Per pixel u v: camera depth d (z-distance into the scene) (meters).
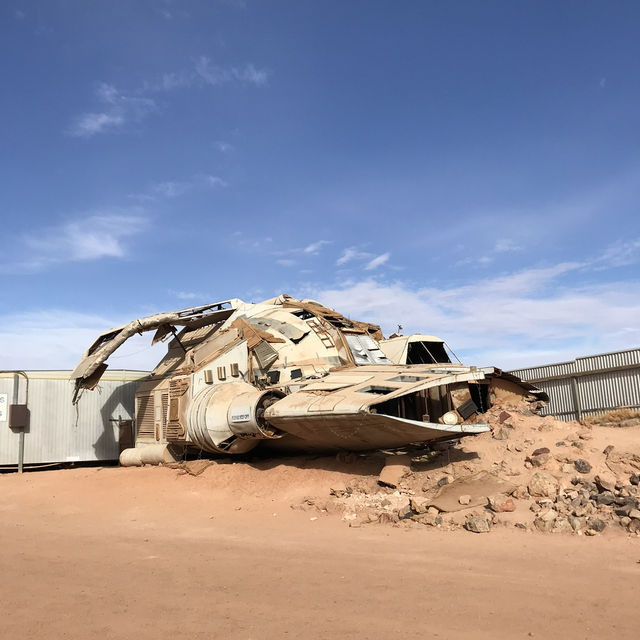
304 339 19.83
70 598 7.35
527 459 13.52
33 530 12.55
